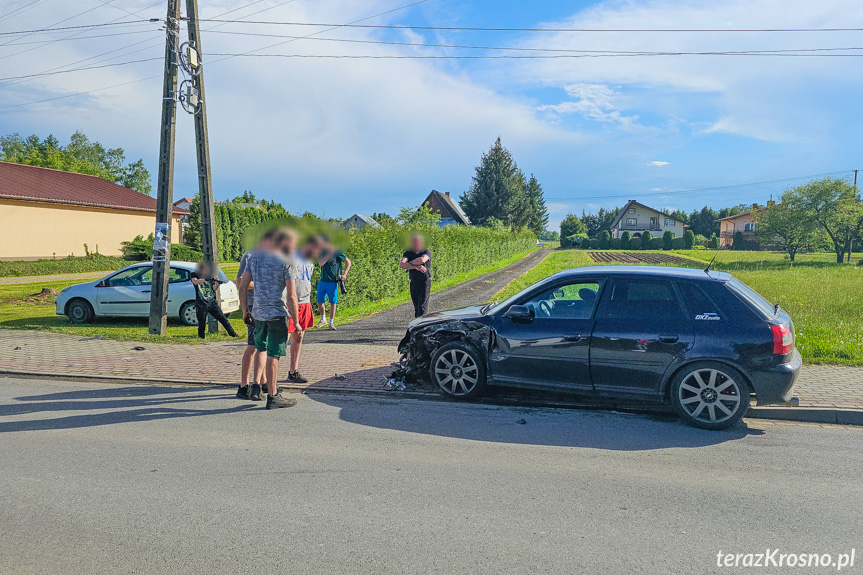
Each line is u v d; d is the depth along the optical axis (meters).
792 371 5.15
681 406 5.47
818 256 53.88
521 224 80.31
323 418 5.79
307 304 7.16
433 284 21.59
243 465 4.50
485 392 6.70
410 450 4.84
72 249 33.34
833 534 3.36
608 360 5.68
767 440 5.09
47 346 9.90
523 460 4.59
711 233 123.12
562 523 3.49
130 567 3.01
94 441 5.09
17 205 29.86
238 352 9.35
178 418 5.82
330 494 3.93
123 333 11.21
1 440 5.12
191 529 3.43
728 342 5.28
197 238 38.44
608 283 5.91
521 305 6.13
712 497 3.88
